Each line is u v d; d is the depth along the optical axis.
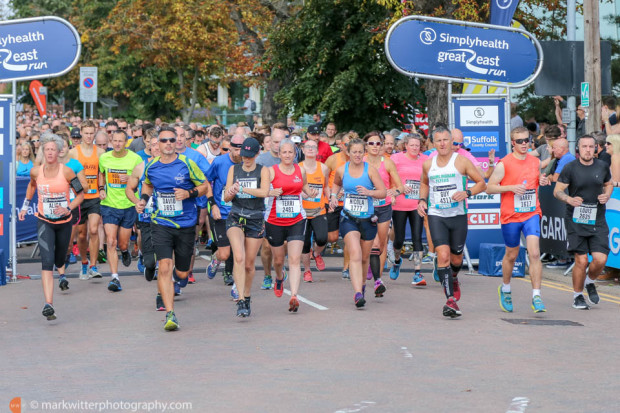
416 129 35.34
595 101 25.59
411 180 21.98
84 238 23.36
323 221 20.78
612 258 21.52
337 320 17.06
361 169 18.28
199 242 31.42
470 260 25.20
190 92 88.38
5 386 12.11
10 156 23.42
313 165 20.78
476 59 25.14
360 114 42.66
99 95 96.38
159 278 16.42
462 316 17.53
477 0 34.78
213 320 17.41
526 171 17.73
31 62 23.41
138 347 14.83
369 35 40.78
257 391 11.60
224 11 58.66
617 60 41.19
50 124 37.34
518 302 19.38
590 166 18.20
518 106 43.47
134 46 70.62
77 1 99.50
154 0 67.31
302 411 10.59
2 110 23.44
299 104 44.06
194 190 16.47
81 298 20.36
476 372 12.63
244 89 105.81
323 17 42.03
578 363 13.23
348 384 11.95
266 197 17.44
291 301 17.66
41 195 17.67
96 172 22.97
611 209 21.48
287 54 44.00
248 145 16.94
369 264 21.55
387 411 10.56
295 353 14.06
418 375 12.46
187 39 64.00
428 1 35.12
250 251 17.39
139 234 24.12
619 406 10.77
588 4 25.61
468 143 25.27
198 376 12.57
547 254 25.81
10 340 15.61
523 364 13.16
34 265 27.00
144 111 95.94
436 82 36.16
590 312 18.05
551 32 41.62
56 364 13.55
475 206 25.17
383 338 15.20
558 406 10.76
